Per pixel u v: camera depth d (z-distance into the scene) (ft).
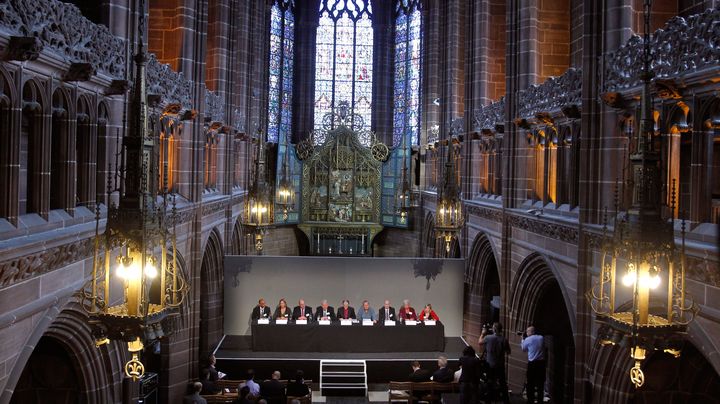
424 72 147.02
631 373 35.81
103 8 52.13
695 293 40.06
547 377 84.12
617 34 54.03
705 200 41.91
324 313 93.81
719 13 38.63
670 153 46.47
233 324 95.76
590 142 56.29
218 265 98.68
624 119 52.60
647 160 34.40
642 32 54.29
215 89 99.25
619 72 51.26
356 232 156.04
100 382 48.14
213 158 94.58
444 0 123.13
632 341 33.96
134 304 34.14
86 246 43.11
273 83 163.84
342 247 156.46
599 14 55.72
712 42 38.91
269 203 109.91
